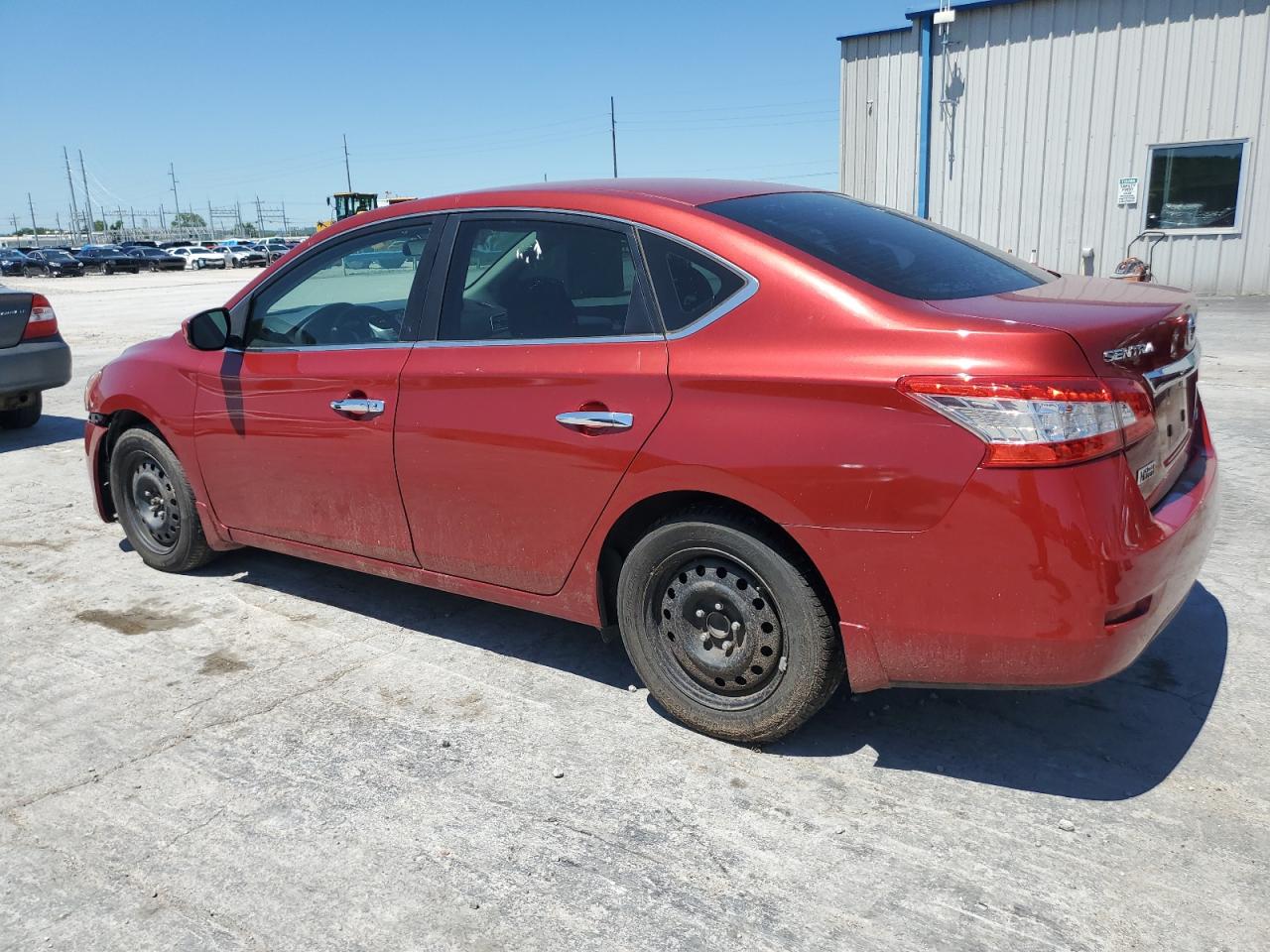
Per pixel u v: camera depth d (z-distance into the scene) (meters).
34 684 3.65
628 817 2.77
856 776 2.93
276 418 3.92
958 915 2.34
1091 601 2.42
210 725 3.32
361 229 3.78
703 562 3.02
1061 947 2.23
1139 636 2.55
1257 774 2.87
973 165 16.88
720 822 2.73
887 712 3.30
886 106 17.44
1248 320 12.59
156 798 2.91
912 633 2.62
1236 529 4.89
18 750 3.20
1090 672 2.50
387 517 3.68
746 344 2.80
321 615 4.25
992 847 2.59
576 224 3.23
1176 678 3.44
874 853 2.58
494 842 2.67
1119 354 2.50
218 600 4.43
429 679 3.63
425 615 4.22
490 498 3.34
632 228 3.11
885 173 17.72
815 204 3.42
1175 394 2.89
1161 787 2.82
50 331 8.06
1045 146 16.28
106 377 4.69
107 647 3.96
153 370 4.45
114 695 3.55
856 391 2.58
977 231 17.08
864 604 2.66
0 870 2.60
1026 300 2.80
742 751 3.09
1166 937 2.25
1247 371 9.03
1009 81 16.31
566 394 3.10
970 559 2.49
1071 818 2.70
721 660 3.03
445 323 3.47
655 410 2.91
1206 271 15.68
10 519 5.77
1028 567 2.44
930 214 17.41
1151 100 15.40
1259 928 2.27
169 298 29.06
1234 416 7.21
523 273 3.32
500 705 3.42
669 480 2.90
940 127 17.00
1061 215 16.42
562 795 2.88
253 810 2.84
